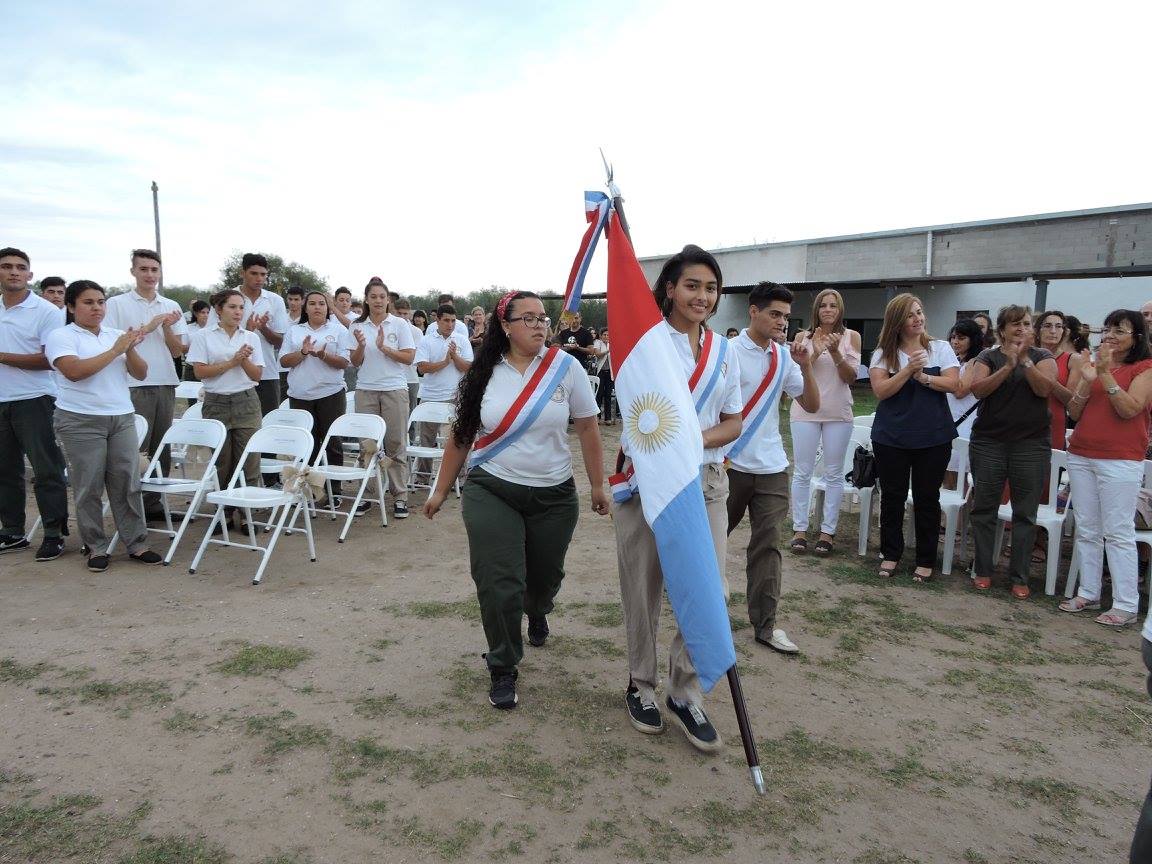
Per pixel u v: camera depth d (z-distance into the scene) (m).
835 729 3.35
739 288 23.20
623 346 2.98
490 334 3.35
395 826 2.58
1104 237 16.08
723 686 3.73
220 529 6.41
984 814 2.78
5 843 2.43
